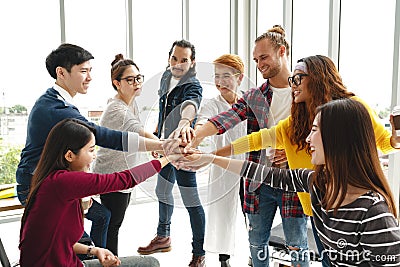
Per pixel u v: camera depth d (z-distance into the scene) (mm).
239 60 1727
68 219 1646
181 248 3021
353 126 1326
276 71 2025
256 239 2148
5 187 3316
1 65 3773
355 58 3453
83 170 1753
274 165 1893
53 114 2035
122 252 3025
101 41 4203
